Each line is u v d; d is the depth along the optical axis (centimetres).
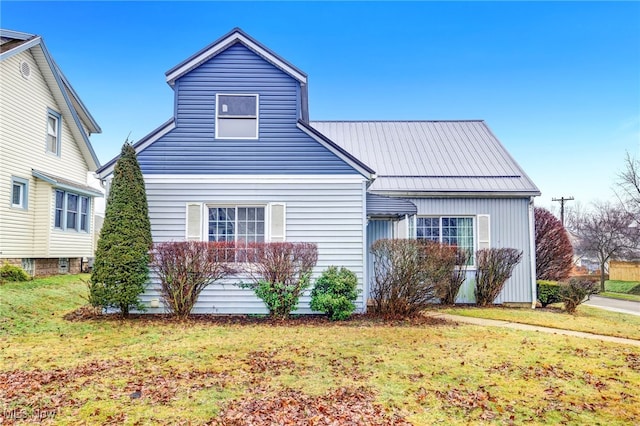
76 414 450
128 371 595
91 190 1795
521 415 475
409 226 1386
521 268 1394
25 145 1480
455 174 1459
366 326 929
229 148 1077
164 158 1067
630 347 798
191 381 557
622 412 488
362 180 1077
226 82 1091
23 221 1468
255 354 691
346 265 1064
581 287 1248
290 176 1074
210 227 1079
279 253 983
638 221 3019
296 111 1092
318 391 529
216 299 1040
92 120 1945
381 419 453
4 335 782
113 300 948
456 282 1341
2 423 425
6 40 1477
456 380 584
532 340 831
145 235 992
